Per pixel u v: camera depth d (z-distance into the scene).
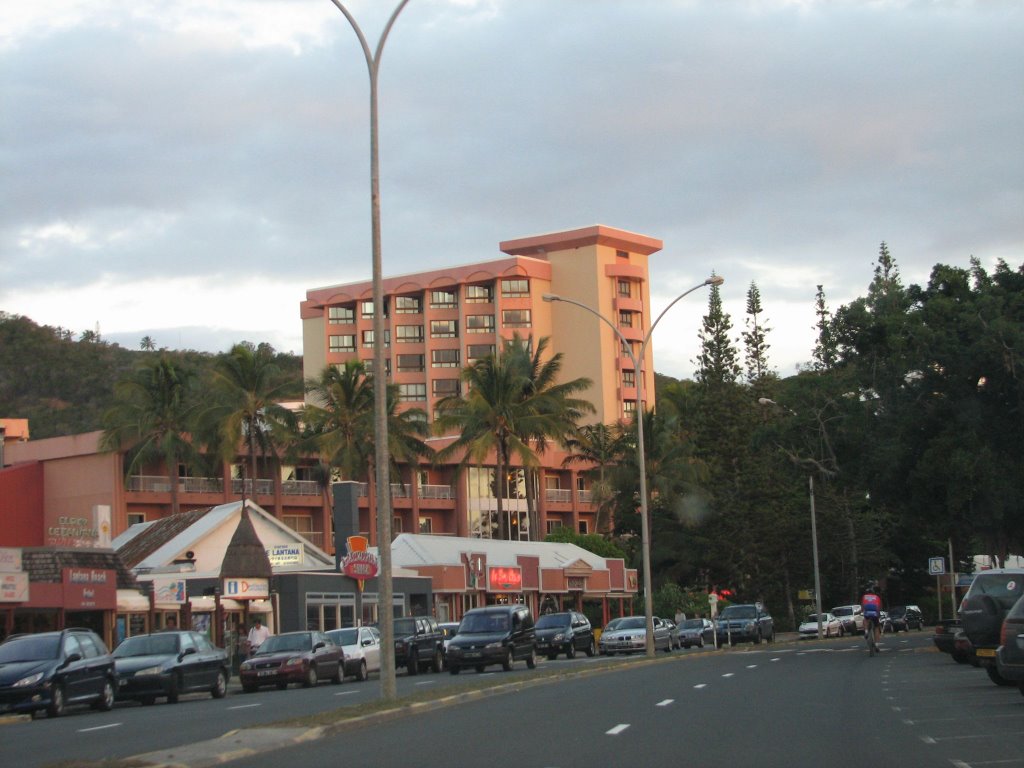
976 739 15.59
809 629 70.62
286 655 35.78
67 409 124.69
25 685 25.95
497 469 73.12
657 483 84.50
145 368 71.25
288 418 71.19
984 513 45.31
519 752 14.62
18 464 74.94
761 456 77.50
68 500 73.50
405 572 59.19
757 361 100.44
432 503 88.56
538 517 94.56
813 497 71.81
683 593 80.56
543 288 117.19
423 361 119.44
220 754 14.70
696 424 87.81
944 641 34.00
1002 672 19.61
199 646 32.44
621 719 18.97
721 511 79.88
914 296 48.59
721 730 16.98
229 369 69.94
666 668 36.03
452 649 39.78
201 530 53.28
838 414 50.91
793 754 14.12
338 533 56.56
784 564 78.19
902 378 46.97
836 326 49.16
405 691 28.30
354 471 72.12
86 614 43.19
